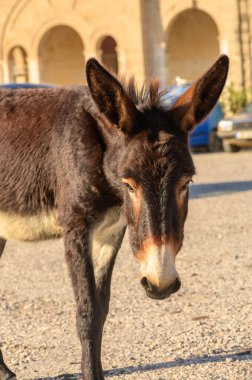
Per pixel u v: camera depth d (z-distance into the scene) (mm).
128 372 7379
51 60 47812
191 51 46000
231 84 39531
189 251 12602
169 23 43844
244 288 10180
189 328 8641
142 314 9297
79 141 6664
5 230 7414
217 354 7750
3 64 47500
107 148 6508
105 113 6113
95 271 7191
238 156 30234
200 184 21484
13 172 7176
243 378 7062
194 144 32688
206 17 45469
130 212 5793
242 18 42500
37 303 10039
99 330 6590
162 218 5570
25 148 7113
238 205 17359
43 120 7090
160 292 5445
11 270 12094
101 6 44875
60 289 10727
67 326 9023
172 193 5648
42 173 7035
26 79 47719
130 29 44156
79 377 7383
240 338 8180
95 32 45156
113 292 10359
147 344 8180
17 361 7957
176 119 6094
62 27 47812
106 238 7066
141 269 5574
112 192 6570
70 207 6680
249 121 30938
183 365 7488
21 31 47000
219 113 33719
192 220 15625
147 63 44375
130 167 5758
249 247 12688
